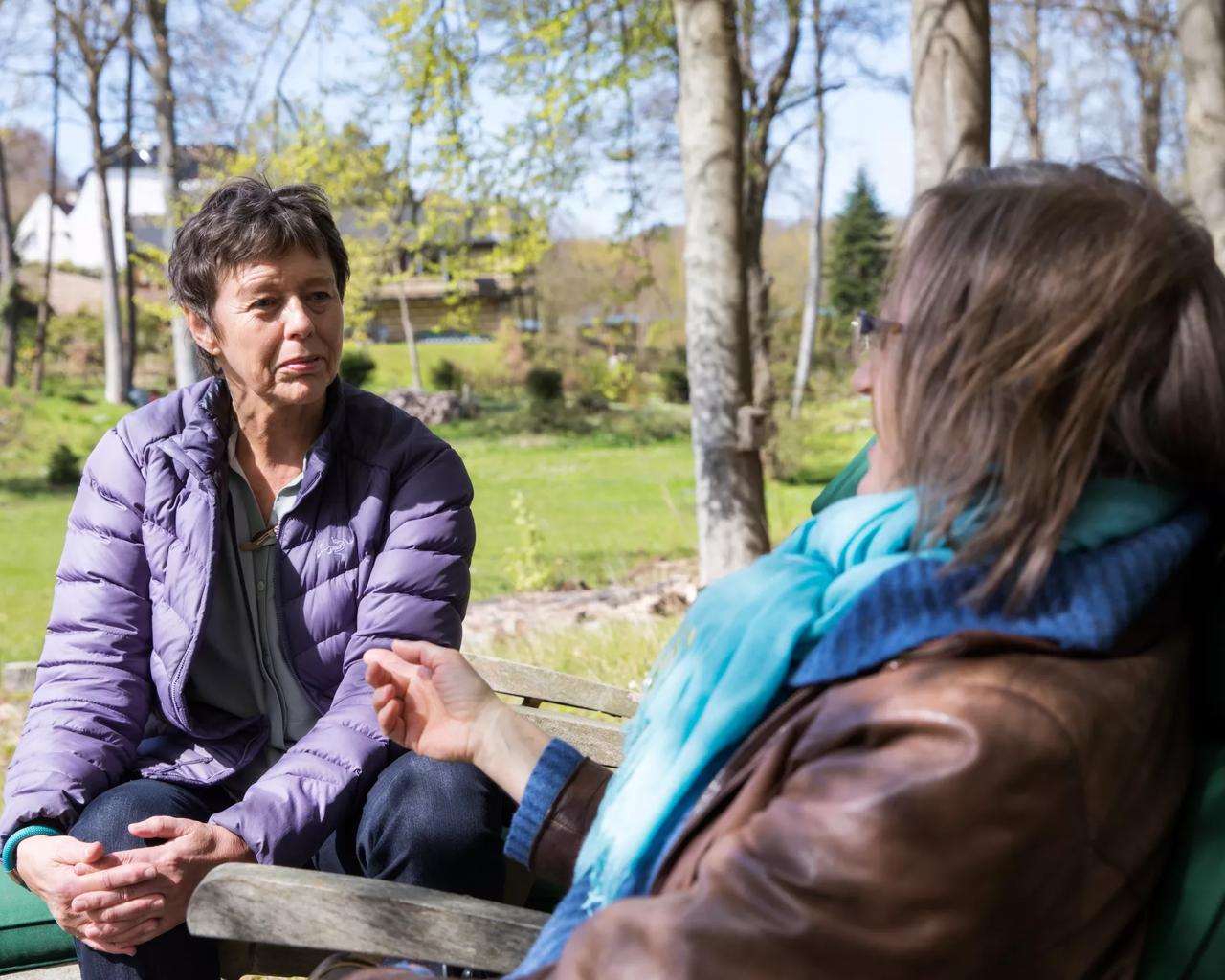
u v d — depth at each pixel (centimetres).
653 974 89
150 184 5012
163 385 3712
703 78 750
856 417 2269
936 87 569
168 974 186
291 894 140
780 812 92
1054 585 97
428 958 139
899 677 95
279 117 1386
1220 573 106
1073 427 98
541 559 1123
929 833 86
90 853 185
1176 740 101
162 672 216
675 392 3453
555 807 138
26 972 227
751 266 2019
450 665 146
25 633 1078
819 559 114
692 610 117
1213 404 100
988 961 87
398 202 1484
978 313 100
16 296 3753
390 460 228
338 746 201
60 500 2258
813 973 86
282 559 222
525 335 4069
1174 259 100
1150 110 2969
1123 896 95
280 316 215
